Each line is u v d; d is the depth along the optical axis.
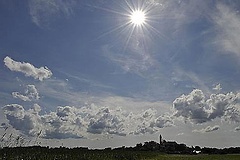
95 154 35.69
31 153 27.98
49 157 28.03
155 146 102.50
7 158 24.33
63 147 35.81
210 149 101.81
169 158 54.84
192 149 103.06
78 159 30.69
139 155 47.59
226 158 56.28
